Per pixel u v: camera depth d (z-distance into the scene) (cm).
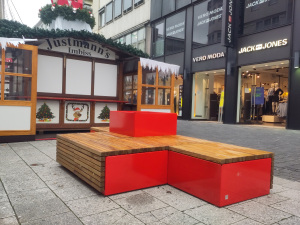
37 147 596
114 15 2522
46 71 812
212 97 1666
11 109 654
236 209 276
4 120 647
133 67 956
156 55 1934
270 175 331
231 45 1289
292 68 1065
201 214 260
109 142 374
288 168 463
